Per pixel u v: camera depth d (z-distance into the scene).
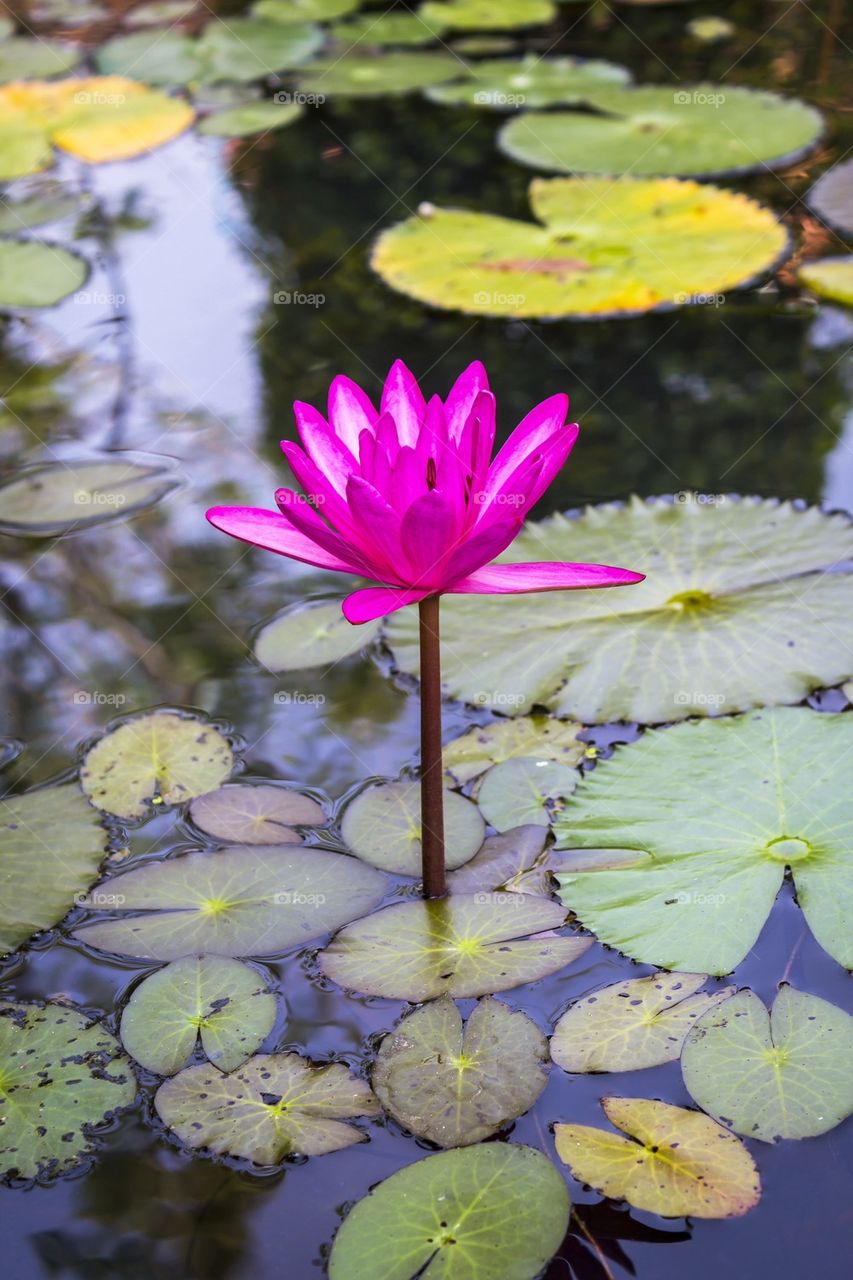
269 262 3.08
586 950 1.27
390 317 2.80
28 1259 1.00
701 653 1.72
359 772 1.57
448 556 1.15
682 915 1.30
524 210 3.19
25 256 3.14
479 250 2.96
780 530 1.98
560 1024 1.18
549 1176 1.02
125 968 1.28
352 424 1.35
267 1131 1.08
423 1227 0.99
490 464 1.32
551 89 3.89
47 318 2.87
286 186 3.46
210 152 3.70
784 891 1.33
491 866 1.39
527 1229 0.98
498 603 1.90
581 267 2.82
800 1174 1.02
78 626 1.92
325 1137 1.07
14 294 2.96
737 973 1.23
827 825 1.40
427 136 3.71
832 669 1.66
